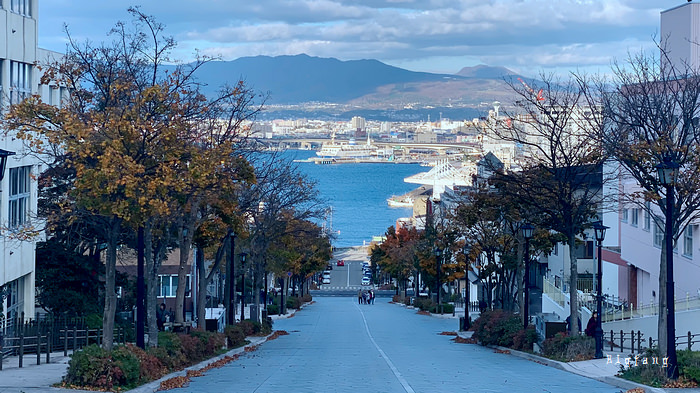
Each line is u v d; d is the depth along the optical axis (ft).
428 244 224.12
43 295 108.68
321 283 445.78
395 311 240.12
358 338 133.90
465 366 80.07
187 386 61.00
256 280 163.22
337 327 167.12
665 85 89.04
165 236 81.56
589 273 185.68
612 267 173.58
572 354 83.82
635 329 111.04
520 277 120.26
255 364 83.41
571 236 93.97
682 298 117.50
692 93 89.61
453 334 142.72
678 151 80.43
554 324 93.71
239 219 95.30
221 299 231.30
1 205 88.63
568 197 93.56
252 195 112.37
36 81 100.27
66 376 56.80
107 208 59.31
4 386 55.21
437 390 57.88
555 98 107.24
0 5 88.22
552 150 95.30
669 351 59.82
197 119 82.43
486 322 114.83
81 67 73.26
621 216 153.89
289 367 79.00
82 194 60.23
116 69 77.66
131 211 60.29
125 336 96.12
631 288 151.94
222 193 81.05
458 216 142.92
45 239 114.93
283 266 189.98
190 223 94.02
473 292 277.44
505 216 115.44
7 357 81.10
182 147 66.23
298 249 205.26
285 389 58.54
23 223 94.68
